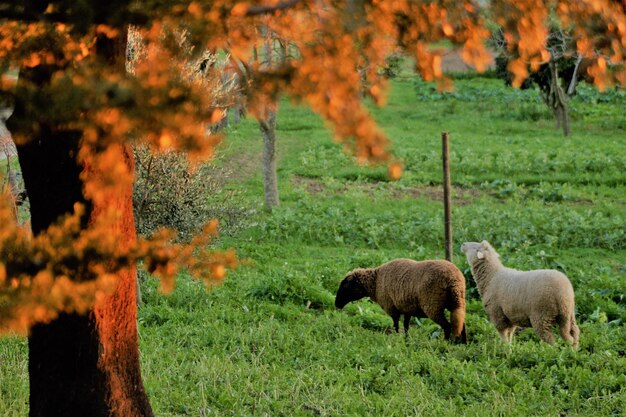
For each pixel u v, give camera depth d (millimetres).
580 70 49250
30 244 7391
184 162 18922
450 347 16750
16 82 7176
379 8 6758
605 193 34844
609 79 7469
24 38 7230
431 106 59188
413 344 16844
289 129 50406
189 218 19203
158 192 18938
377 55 6906
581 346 16766
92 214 8938
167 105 6566
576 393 13516
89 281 7410
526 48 7234
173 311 19781
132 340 9781
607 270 23719
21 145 8969
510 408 12953
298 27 7117
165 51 7434
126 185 9047
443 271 16953
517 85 7348
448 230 21031
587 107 57094
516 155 42375
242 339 17109
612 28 7172
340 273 23453
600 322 19109
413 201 33781
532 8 7102
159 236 7984
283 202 33531
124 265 7781
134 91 6602
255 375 14680
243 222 21359
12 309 7008
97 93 6617
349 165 40469
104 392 9445
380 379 14539
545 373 14555
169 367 14914
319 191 36156
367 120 6414
